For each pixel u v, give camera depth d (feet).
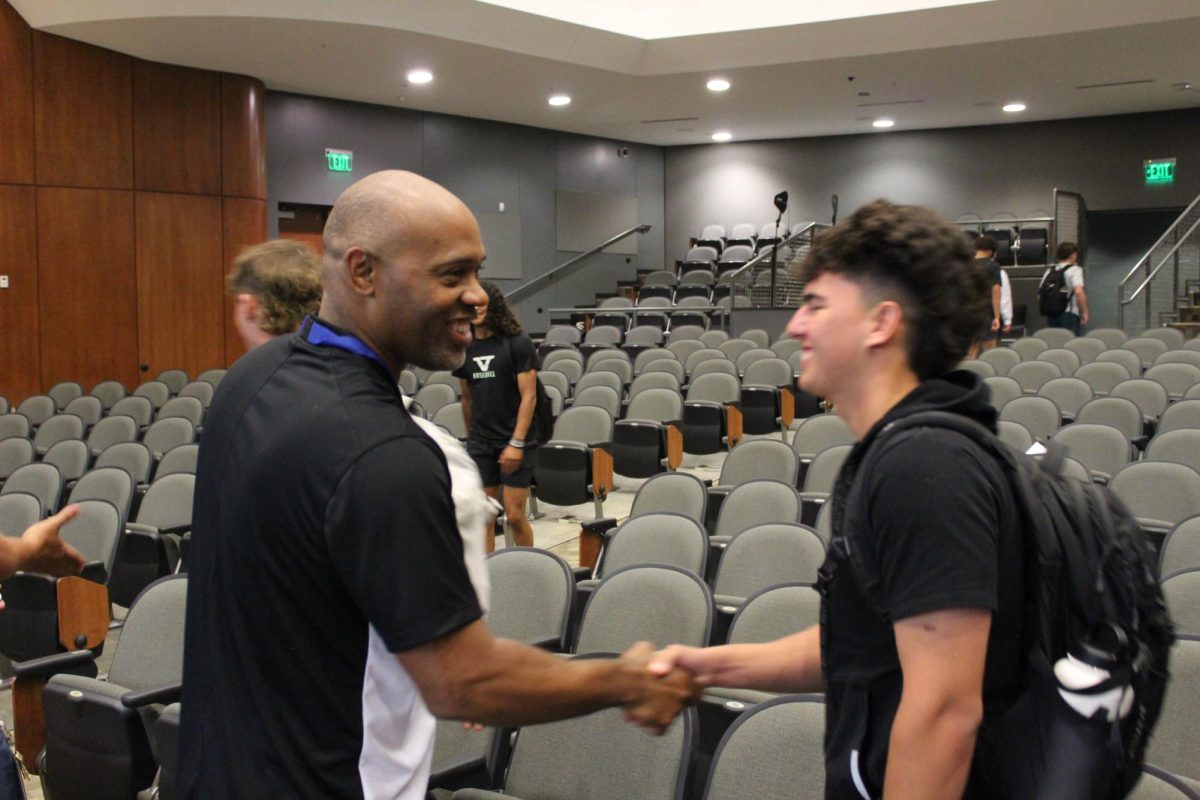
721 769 6.61
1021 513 3.33
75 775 8.79
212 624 4.12
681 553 11.50
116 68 35.29
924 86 42.96
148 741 8.60
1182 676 7.00
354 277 4.19
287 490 3.88
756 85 42.39
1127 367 24.99
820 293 3.77
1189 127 49.01
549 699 4.06
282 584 3.92
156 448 22.48
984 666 3.27
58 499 17.57
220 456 4.16
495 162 50.03
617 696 4.31
